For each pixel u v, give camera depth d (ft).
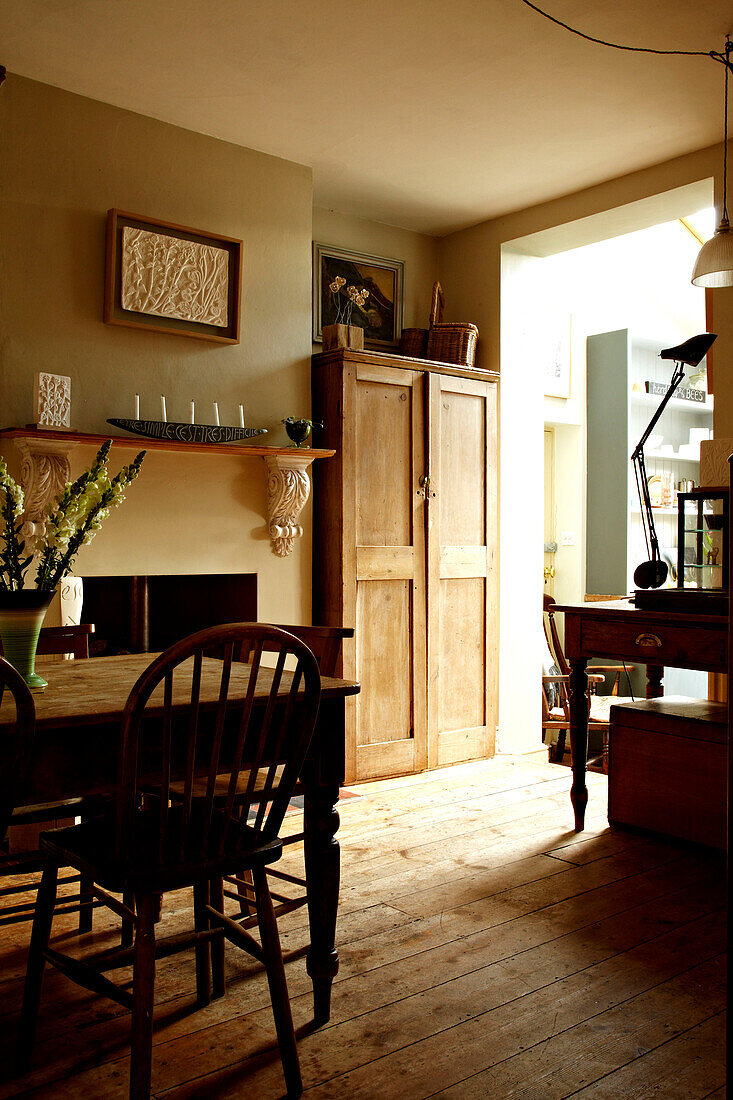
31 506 10.57
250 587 13.16
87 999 6.85
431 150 13.16
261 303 13.17
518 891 9.09
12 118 10.80
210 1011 6.66
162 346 12.16
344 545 13.37
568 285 21.09
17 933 8.00
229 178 12.80
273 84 11.14
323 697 6.40
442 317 16.92
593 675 17.90
